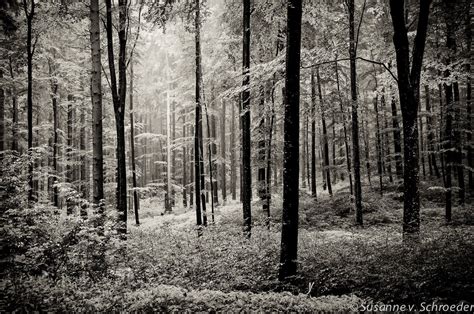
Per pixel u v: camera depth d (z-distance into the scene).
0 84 18.20
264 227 15.45
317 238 13.21
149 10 9.64
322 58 14.12
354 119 17.39
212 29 21.75
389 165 27.94
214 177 29.78
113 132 24.62
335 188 31.08
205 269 9.33
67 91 24.06
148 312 5.55
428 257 7.61
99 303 5.82
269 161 16.61
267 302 5.89
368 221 17.42
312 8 14.01
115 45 15.96
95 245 8.58
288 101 8.07
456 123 17.34
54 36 18.86
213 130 29.22
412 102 10.04
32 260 7.63
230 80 18.55
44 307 5.57
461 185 19.39
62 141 30.03
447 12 13.64
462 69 14.55
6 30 13.09
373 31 20.59
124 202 12.84
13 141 22.12
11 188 9.80
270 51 17.16
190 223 20.52
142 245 12.35
